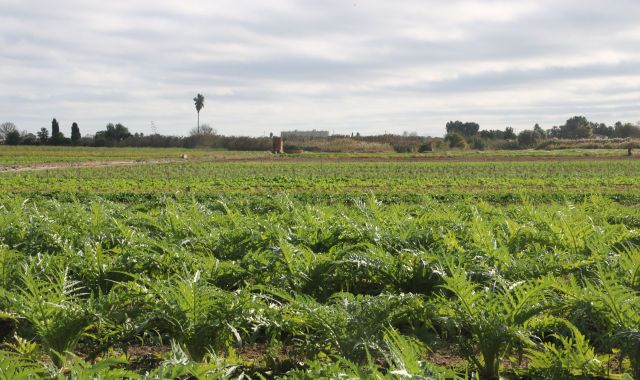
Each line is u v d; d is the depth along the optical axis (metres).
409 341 4.25
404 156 63.56
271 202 13.46
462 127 155.50
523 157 58.88
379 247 7.26
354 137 107.94
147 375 3.22
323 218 9.42
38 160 56.62
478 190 24.47
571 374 4.17
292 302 4.73
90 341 5.09
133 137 113.94
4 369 3.05
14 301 4.89
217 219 10.01
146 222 9.47
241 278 6.40
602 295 4.43
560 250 7.28
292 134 137.00
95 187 26.62
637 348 4.01
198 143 106.12
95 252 6.82
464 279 4.63
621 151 77.56
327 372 3.30
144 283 5.32
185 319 4.61
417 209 12.16
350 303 4.76
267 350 4.86
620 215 10.60
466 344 4.86
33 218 8.93
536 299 4.68
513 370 4.51
